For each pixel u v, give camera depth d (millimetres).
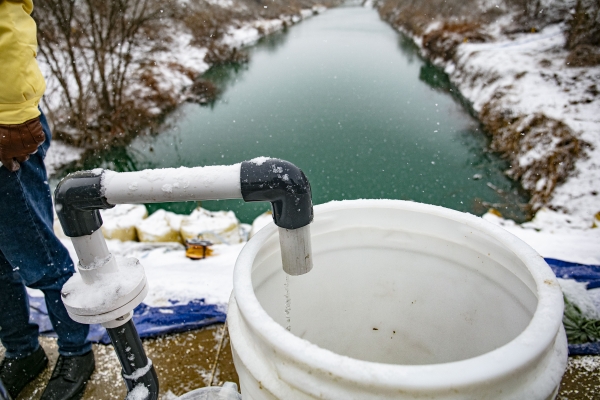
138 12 9867
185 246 2387
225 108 8203
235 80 9875
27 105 1008
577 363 1306
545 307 576
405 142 6301
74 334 1304
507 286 778
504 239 738
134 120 7320
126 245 2270
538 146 5352
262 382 567
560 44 7914
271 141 6641
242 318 634
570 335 1361
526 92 6469
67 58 7543
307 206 723
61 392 1280
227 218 2830
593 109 5605
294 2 20688
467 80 8375
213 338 1497
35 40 1009
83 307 768
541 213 3533
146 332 1506
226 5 15250
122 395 1311
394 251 951
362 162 5812
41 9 6828
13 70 945
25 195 1116
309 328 1013
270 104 8258
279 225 735
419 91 8445
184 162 6180
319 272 967
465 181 5270
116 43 8438
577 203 4461
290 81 9680
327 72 10094
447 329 956
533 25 9695
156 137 7113
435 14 12961
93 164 6441
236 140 6727
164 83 8578
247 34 14070
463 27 10727
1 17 911
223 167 731
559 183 4773
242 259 722
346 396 504
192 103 8594
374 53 11773
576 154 4891
